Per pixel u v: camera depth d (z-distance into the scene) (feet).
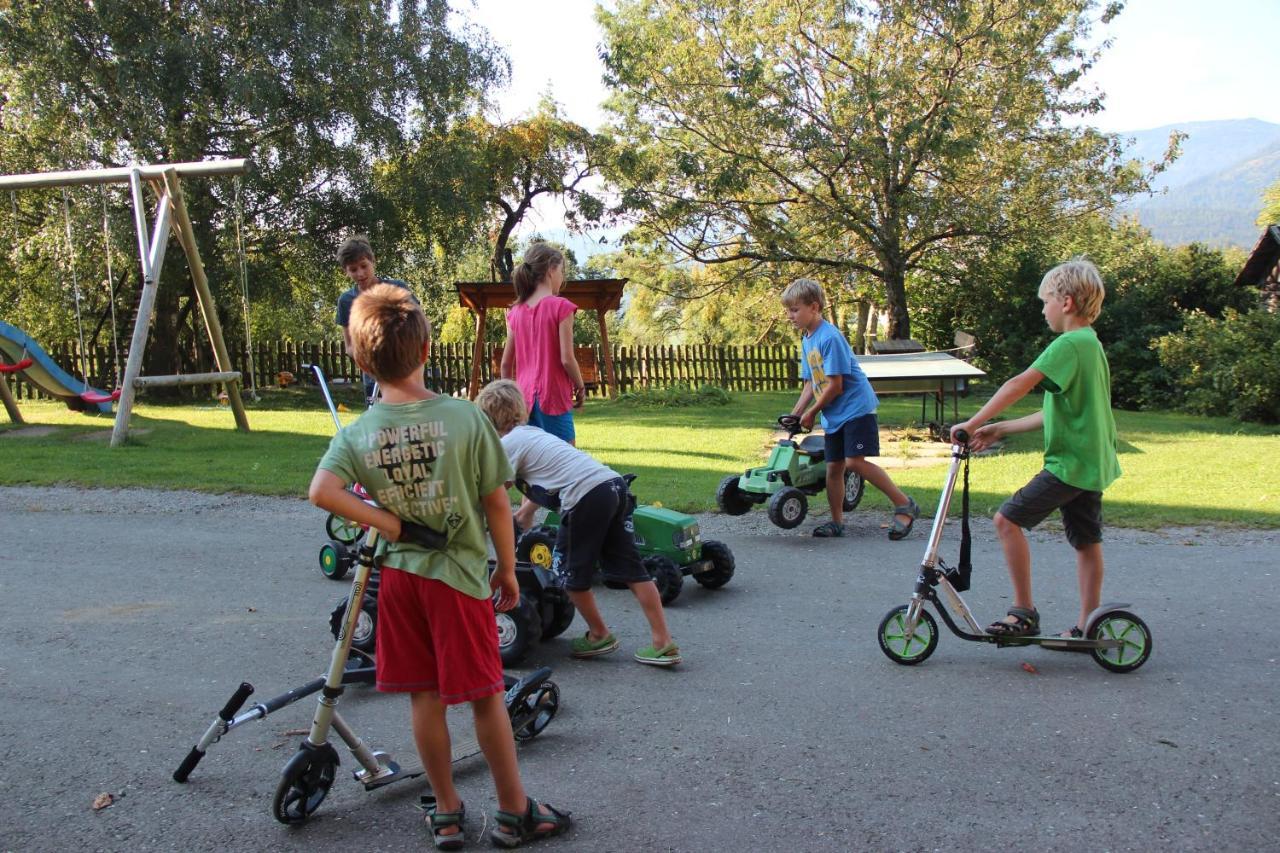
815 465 25.32
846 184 77.66
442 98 71.72
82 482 30.91
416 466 9.47
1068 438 14.66
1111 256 85.15
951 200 75.10
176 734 12.89
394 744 12.61
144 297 40.93
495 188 87.30
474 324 100.83
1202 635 16.44
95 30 62.23
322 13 65.10
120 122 63.05
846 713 13.44
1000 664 15.34
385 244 70.95
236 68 64.03
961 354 69.10
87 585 20.02
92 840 10.19
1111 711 13.38
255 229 72.13
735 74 71.72
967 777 11.46
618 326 149.28
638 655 15.47
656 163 77.20
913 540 23.72
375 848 10.07
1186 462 34.22
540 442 15.43
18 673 15.08
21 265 75.20
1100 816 10.50
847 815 10.60
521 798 10.08
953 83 71.20
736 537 24.30
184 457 36.83
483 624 9.76
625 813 10.70
